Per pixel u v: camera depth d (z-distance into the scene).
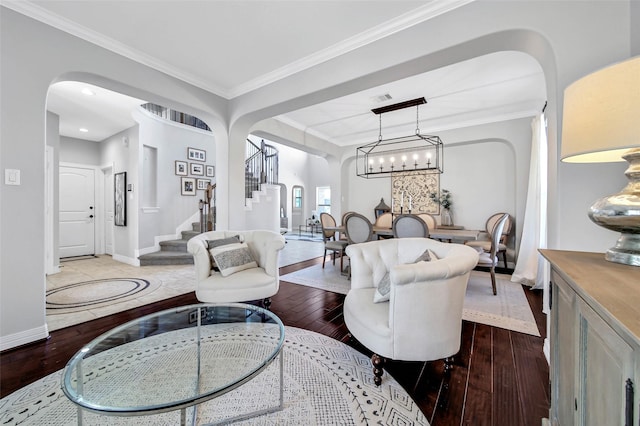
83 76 2.45
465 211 5.07
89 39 2.38
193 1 2.02
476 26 1.93
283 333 1.54
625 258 0.98
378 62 2.38
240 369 1.65
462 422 1.33
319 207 12.02
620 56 1.53
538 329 2.32
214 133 3.81
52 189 4.25
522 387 1.59
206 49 2.64
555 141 1.74
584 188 1.61
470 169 5.03
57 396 1.50
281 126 4.80
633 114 0.82
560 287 1.05
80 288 3.44
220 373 1.61
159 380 1.52
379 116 4.51
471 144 4.97
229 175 3.73
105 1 2.02
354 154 6.24
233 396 1.50
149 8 2.08
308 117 4.59
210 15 2.16
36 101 2.11
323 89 2.75
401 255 2.13
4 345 1.96
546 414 1.38
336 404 1.45
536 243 3.56
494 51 2.09
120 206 5.23
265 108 3.28
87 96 3.67
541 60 1.93
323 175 11.79
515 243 4.45
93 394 1.38
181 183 5.73
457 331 1.65
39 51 2.12
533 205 3.68
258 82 3.24
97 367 1.64
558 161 1.68
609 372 0.64
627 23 1.53
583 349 0.81
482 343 2.09
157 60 2.81
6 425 1.30
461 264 1.56
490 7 1.88
